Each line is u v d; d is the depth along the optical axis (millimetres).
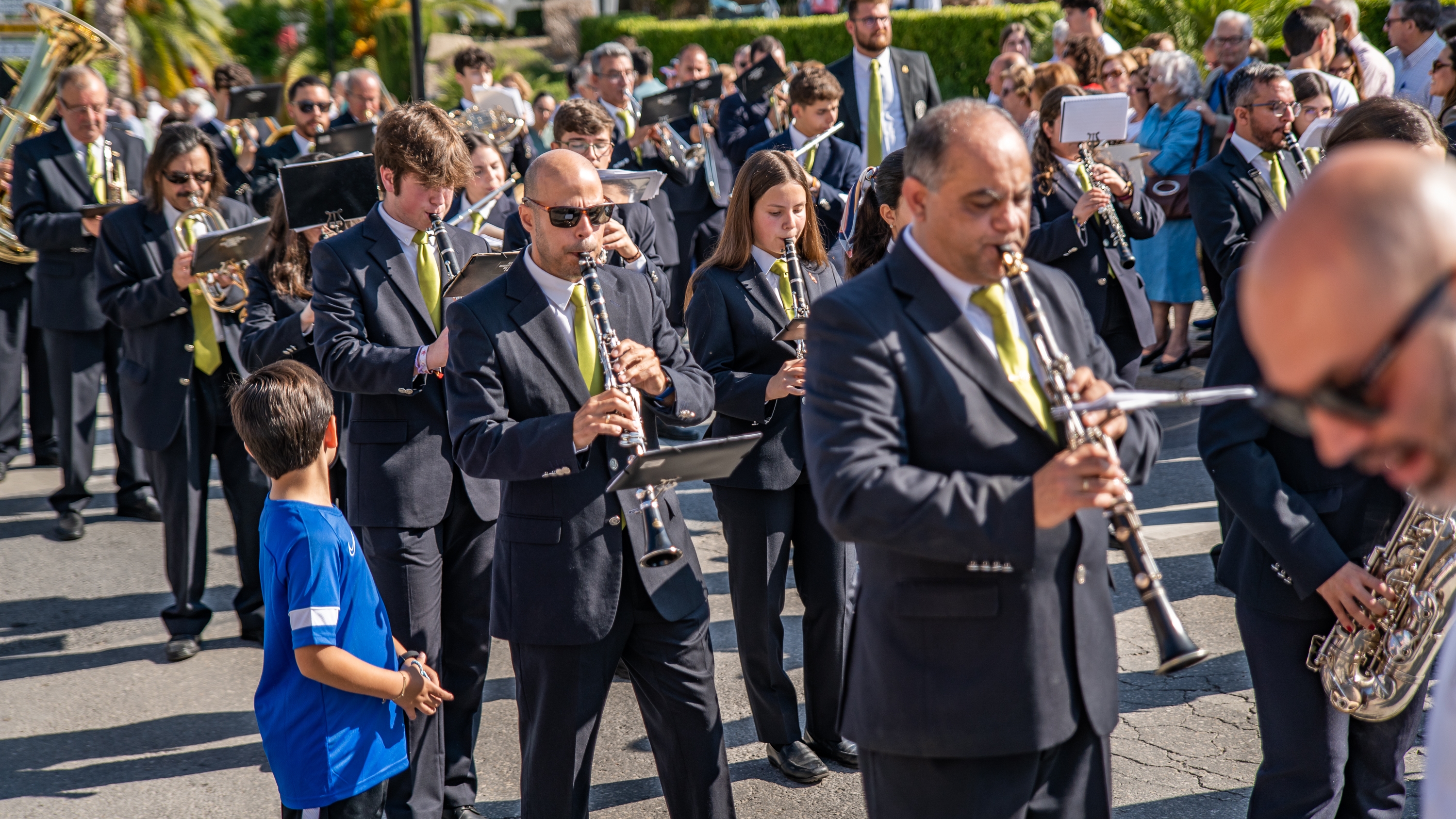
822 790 4035
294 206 4219
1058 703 2328
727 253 4109
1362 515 2904
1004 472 2291
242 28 20453
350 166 4262
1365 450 1206
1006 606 2305
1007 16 15508
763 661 4086
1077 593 2377
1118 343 5688
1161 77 8398
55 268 6637
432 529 3840
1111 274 5559
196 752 4484
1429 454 1162
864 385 2273
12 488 7609
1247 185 4922
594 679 3246
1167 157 8297
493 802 4113
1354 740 3141
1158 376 8594
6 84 9594
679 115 8328
